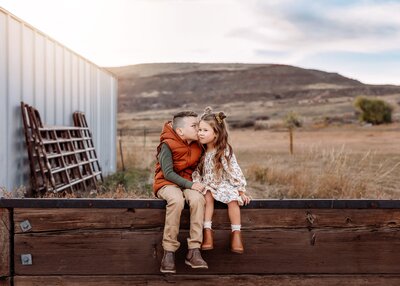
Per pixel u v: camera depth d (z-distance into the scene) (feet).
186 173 14.56
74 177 41.75
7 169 30.48
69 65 46.03
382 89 311.68
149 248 13.78
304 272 13.94
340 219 13.98
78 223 13.69
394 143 121.49
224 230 13.89
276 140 147.43
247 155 89.15
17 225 13.65
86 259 13.70
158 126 216.74
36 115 35.17
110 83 68.28
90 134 50.85
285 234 13.92
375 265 14.02
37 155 33.32
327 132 171.63
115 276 13.75
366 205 13.91
